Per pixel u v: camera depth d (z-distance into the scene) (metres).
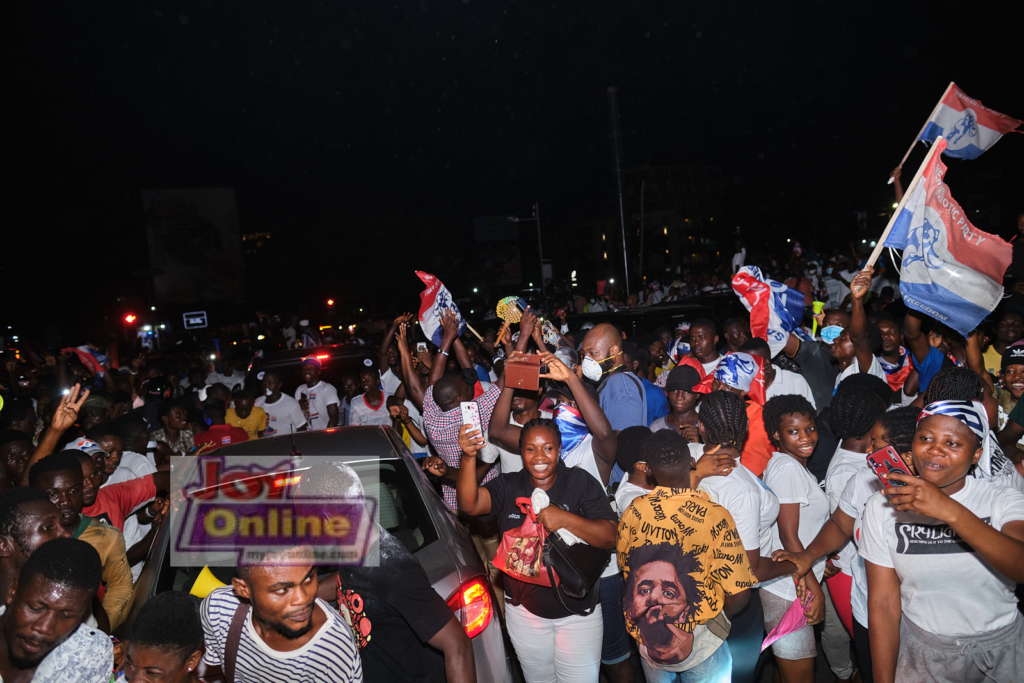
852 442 3.40
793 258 16.27
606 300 23.45
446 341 6.11
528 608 3.21
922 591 2.52
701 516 2.71
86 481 3.47
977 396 3.35
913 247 5.25
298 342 21.58
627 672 3.72
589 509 3.20
